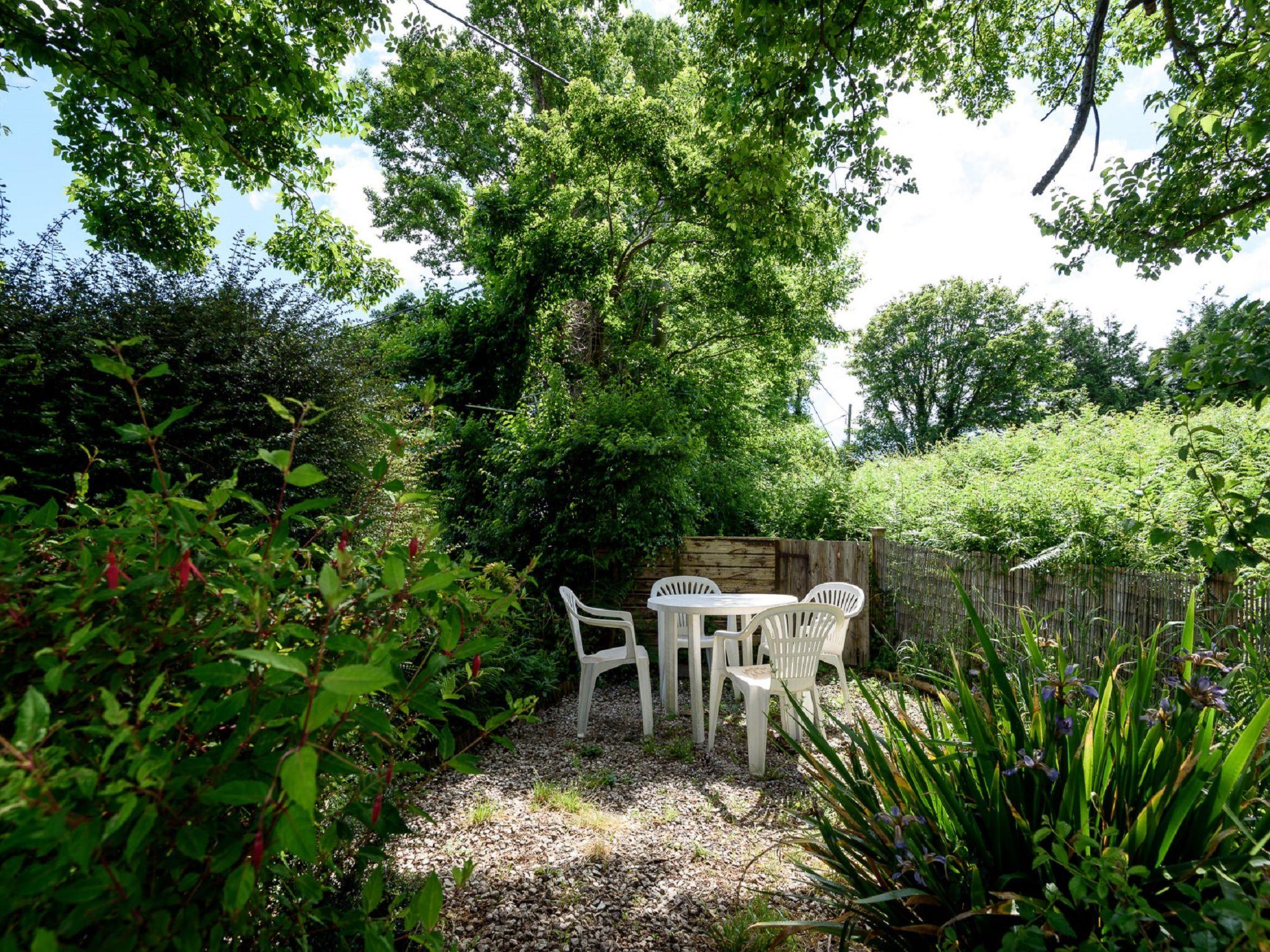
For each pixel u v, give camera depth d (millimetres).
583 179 11344
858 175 5645
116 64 4570
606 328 12523
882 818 1556
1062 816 1433
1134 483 4801
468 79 14477
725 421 12578
